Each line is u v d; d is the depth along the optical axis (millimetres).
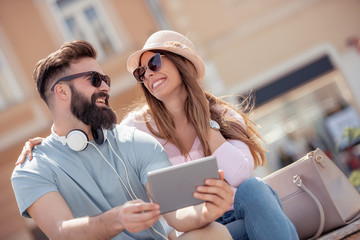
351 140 5461
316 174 2605
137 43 9438
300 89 9453
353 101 9250
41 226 2010
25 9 9547
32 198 2029
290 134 9156
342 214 2584
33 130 9273
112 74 9219
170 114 2803
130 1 9570
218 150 2574
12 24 9500
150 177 1729
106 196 2172
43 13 9547
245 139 2820
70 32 9578
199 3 9602
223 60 9531
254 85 9484
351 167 7152
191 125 2816
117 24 9516
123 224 1706
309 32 9500
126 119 2953
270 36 9547
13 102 9297
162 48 2707
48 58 2283
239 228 2186
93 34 9586
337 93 9359
